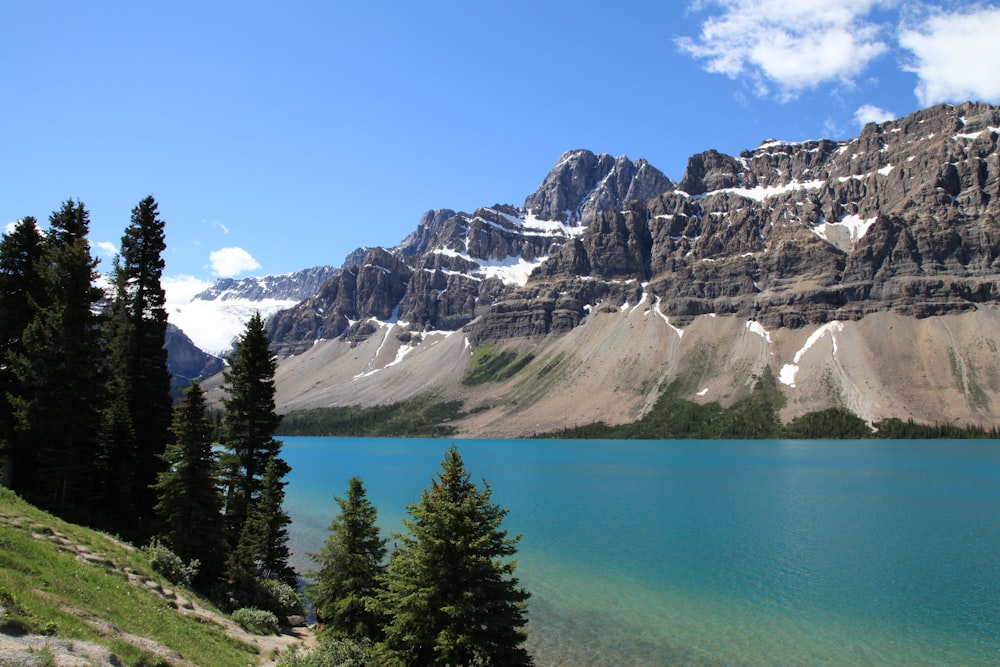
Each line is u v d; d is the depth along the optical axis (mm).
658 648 46781
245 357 70250
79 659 23062
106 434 69562
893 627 50406
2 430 63188
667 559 73375
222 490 68000
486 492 39812
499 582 37344
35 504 59656
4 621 23875
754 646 46969
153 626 32406
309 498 130875
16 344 67125
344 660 37719
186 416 57594
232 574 56031
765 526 94125
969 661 44031
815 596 58875
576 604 56969
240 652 36719
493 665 35375
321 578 47000
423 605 35969
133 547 51875
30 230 70688
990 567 68812
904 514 103625
